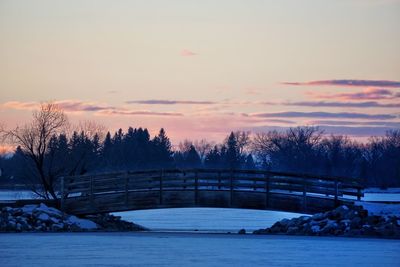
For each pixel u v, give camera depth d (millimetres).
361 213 47750
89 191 57281
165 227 66438
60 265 28922
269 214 98812
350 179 53969
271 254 33656
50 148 75750
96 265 29000
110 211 56969
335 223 46969
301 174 54844
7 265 28906
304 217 50844
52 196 72938
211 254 33594
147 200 56812
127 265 29031
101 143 94812
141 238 43656
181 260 30938
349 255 33188
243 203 55844
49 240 41594
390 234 44219
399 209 49250
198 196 56312
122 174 57031
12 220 50531
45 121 73625
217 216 91750
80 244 38781
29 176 77250
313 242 40312
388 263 30094
